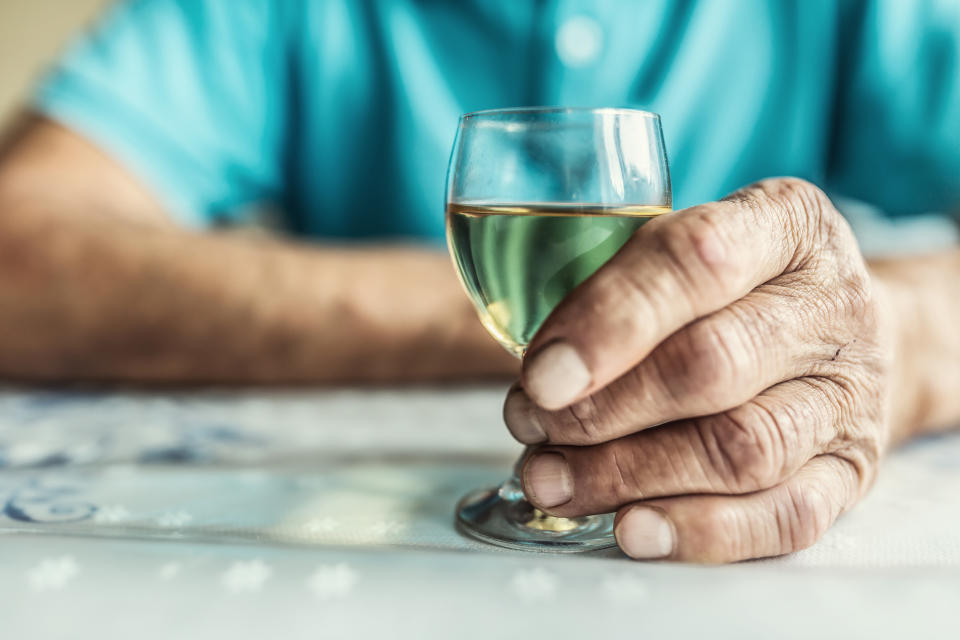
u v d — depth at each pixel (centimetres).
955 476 41
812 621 26
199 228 85
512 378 60
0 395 55
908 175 89
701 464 33
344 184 94
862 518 36
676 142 90
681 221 31
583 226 33
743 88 90
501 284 34
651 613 26
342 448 45
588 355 30
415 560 29
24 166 71
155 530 34
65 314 57
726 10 89
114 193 74
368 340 57
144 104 83
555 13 86
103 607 26
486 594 27
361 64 91
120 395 56
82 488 38
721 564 32
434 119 89
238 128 92
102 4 144
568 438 34
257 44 92
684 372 32
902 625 26
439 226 91
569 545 34
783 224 33
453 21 89
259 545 29
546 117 34
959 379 47
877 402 36
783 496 33
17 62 144
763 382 33
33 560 28
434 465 42
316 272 59
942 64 88
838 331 34
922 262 53
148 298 57
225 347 57
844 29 92
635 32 88
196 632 26
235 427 48
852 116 92
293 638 26
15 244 59
